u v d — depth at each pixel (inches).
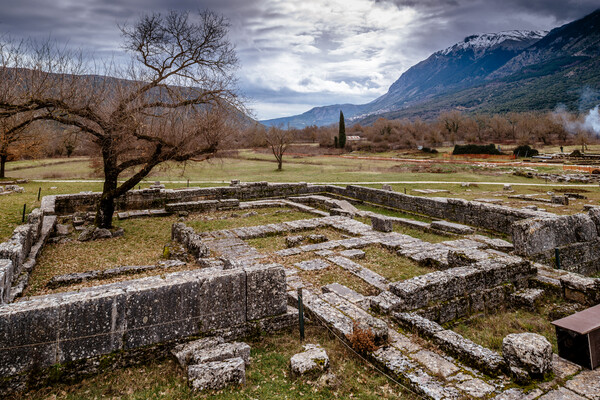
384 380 200.4
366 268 392.5
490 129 3934.5
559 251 399.2
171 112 558.6
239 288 243.4
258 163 2231.8
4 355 183.0
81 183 1169.4
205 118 568.4
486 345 243.3
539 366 186.1
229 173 1701.5
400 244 480.4
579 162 1948.8
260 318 251.4
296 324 264.2
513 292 316.2
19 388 184.5
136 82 532.1
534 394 177.0
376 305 273.9
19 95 468.4
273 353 230.4
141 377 201.6
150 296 215.8
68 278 345.4
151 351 214.5
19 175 1418.6
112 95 532.1
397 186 1194.6
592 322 207.9
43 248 470.9
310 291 326.6
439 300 282.8
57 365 193.3
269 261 426.3
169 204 740.0
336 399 185.3
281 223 617.0
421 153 2787.9
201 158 655.1
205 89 577.9
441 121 4138.8
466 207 607.5
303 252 460.1
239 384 192.9
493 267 313.3
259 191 911.7
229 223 658.8
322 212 738.8
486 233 563.5
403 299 271.9
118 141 529.7
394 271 396.2
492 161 2187.5
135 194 757.9
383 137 3725.4
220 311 236.4
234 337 239.6
